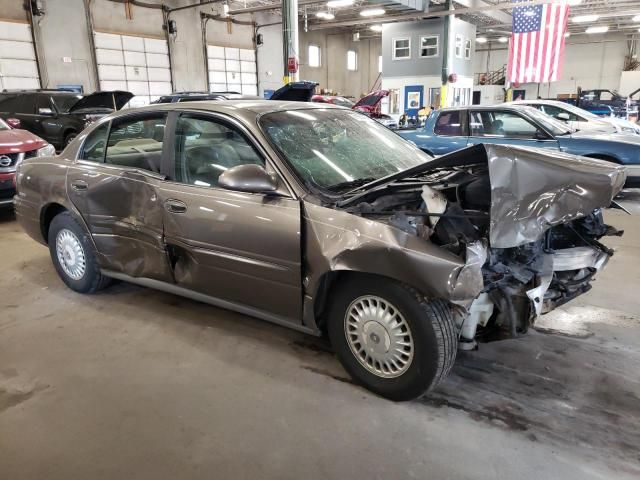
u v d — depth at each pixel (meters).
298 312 2.50
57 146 11.12
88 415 2.30
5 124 6.83
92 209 3.31
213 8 21.56
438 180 2.55
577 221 2.68
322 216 2.30
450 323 2.15
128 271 3.29
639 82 26.56
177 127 2.92
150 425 2.22
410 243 2.04
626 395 2.38
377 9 20.41
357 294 2.32
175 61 20.34
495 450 2.02
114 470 1.96
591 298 3.50
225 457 2.02
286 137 2.66
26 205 3.78
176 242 2.86
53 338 3.05
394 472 1.92
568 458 1.97
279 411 2.31
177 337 3.04
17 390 2.51
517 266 2.24
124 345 2.95
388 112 22.86
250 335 3.05
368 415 2.26
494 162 2.06
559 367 2.63
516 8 16.59
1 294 3.75
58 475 1.94
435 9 20.22
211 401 2.39
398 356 2.27
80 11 16.95
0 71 15.23
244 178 2.33
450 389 2.45
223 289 2.77
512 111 6.66
